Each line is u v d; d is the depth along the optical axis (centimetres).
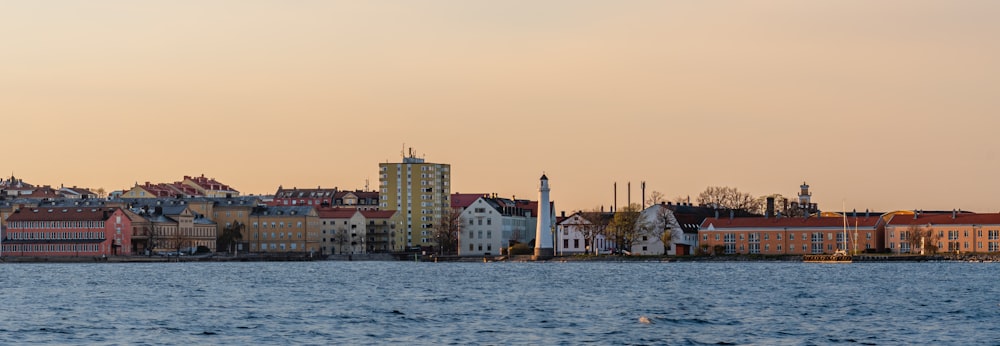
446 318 16738
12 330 15275
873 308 18100
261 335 14725
